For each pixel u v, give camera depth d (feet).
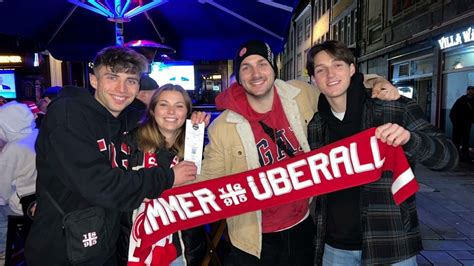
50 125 5.02
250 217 6.61
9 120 8.27
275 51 14.48
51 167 5.14
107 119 5.56
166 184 5.38
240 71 6.42
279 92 6.83
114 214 5.57
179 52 15.06
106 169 4.92
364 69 51.24
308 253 7.00
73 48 14.12
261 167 6.12
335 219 6.01
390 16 40.75
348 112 5.73
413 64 36.35
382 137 4.93
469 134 26.71
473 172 23.26
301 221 6.92
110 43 14.26
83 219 5.11
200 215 6.30
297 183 5.95
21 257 9.06
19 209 8.56
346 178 5.64
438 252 11.57
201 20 13.29
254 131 6.73
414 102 5.59
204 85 43.65
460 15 26.40
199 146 6.38
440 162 4.93
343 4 60.29
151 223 6.25
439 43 30.07
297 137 6.75
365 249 5.55
